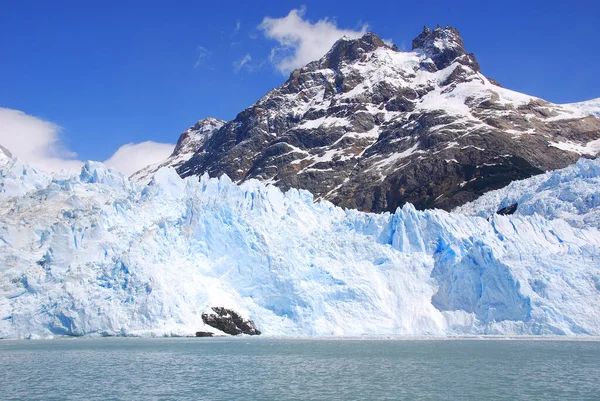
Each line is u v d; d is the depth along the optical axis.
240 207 121.06
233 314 104.69
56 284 102.62
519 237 117.88
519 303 104.75
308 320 105.50
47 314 99.31
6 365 74.12
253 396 57.22
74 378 65.81
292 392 58.84
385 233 120.38
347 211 137.00
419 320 107.19
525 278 106.25
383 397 56.72
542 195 155.50
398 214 119.38
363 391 59.28
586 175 154.38
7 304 101.81
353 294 108.94
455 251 113.56
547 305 103.38
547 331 101.62
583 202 143.00
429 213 119.25
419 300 109.56
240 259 110.38
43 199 125.06
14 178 136.12
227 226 113.44
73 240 108.44
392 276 112.25
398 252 115.88
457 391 59.22
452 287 110.25
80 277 101.44
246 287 108.62
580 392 58.59
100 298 98.81
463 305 108.88
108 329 96.81
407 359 78.88
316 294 107.50
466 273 109.94
